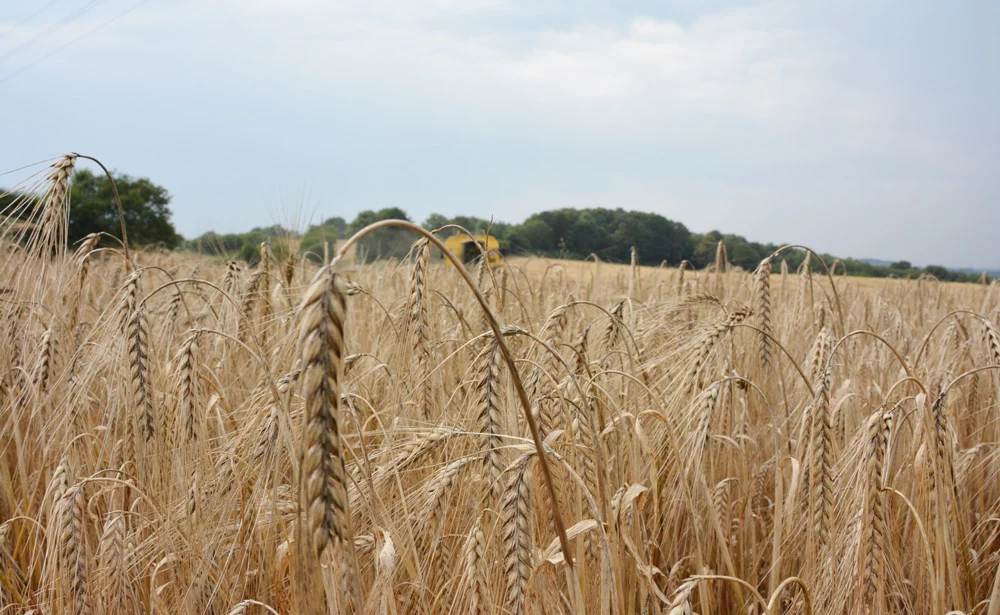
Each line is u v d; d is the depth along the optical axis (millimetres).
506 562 2197
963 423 4449
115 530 2676
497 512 2576
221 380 4523
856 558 2635
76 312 4789
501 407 2742
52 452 3697
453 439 2848
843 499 3072
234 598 2908
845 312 7777
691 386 3643
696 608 3473
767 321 4527
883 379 4688
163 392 3420
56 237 3787
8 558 3219
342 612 1993
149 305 5633
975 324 4605
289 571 2734
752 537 3654
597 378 3447
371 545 2648
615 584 2387
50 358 3760
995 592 2381
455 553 2875
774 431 3193
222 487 2820
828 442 3117
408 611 2795
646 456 3568
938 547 2617
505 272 5387
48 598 2955
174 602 2941
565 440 2859
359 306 6156
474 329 4898
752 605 3018
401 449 2777
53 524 2760
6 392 3855
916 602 3119
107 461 3574
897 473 3342
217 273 8445
